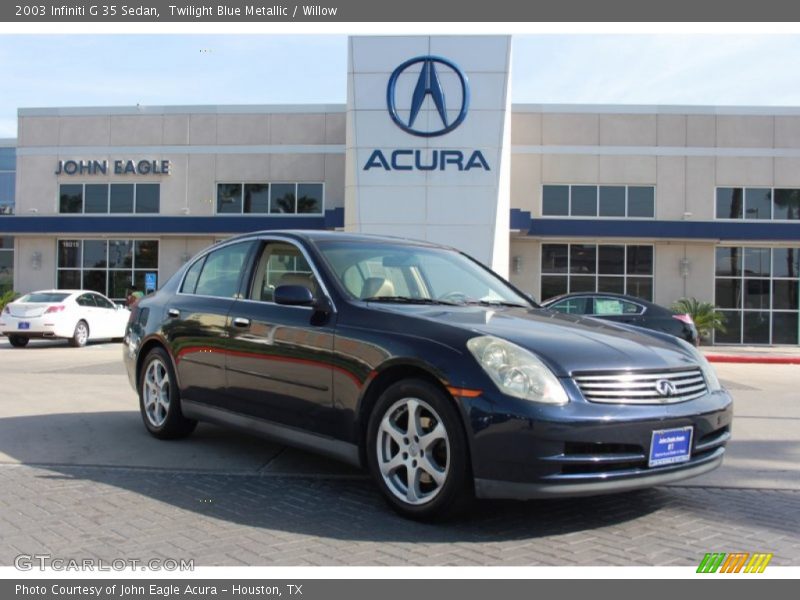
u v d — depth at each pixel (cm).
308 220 2391
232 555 359
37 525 399
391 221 2070
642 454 378
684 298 2308
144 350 638
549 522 415
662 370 401
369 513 425
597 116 2356
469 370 379
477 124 2067
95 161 2523
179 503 442
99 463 539
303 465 537
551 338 405
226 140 2488
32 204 2556
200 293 591
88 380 1046
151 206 2512
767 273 2358
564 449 362
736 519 430
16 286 2562
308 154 2461
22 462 540
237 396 522
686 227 2244
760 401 985
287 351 477
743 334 2355
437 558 358
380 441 417
